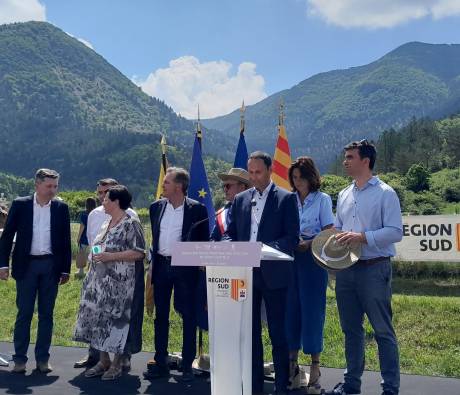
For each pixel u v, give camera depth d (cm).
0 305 1055
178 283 552
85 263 1187
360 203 484
